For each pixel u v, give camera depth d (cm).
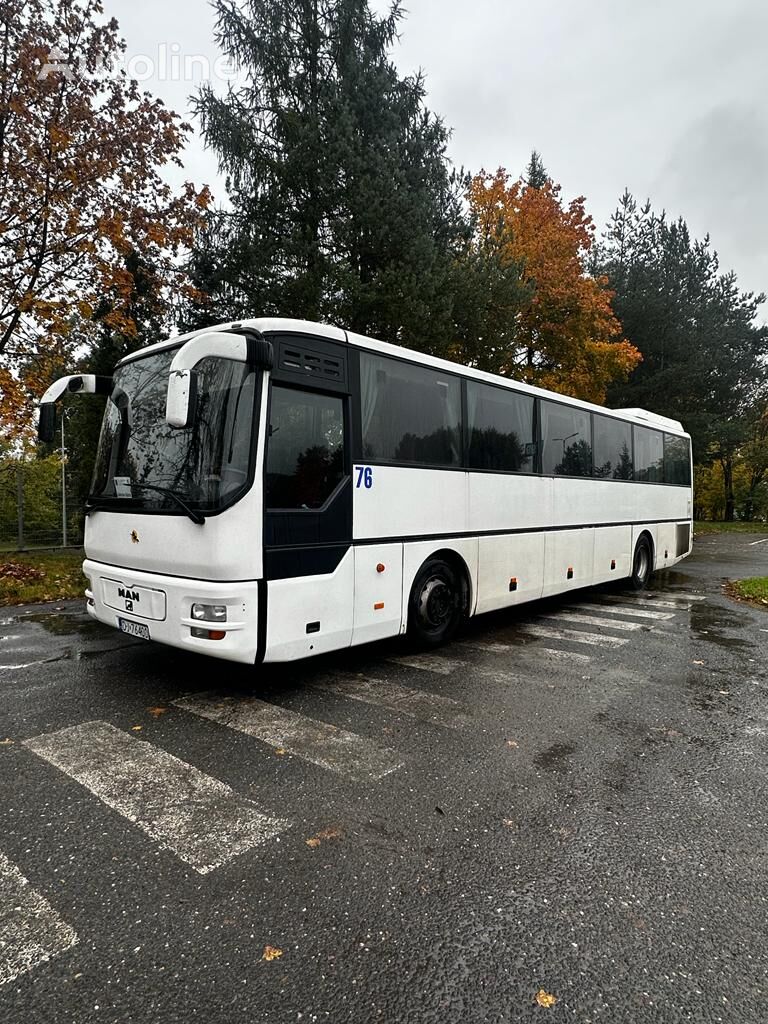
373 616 566
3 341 1208
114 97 1217
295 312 1341
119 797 339
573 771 380
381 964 220
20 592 970
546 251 2114
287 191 1380
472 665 613
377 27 1523
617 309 2802
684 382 2767
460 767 382
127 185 1227
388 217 1338
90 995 205
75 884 263
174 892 259
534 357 2348
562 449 873
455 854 290
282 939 232
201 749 402
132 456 532
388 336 1390
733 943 234
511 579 766
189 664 600
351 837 303
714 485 4703
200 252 1408
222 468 448
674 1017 200
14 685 531
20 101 1088
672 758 402
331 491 524
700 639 743
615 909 253
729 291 3369
